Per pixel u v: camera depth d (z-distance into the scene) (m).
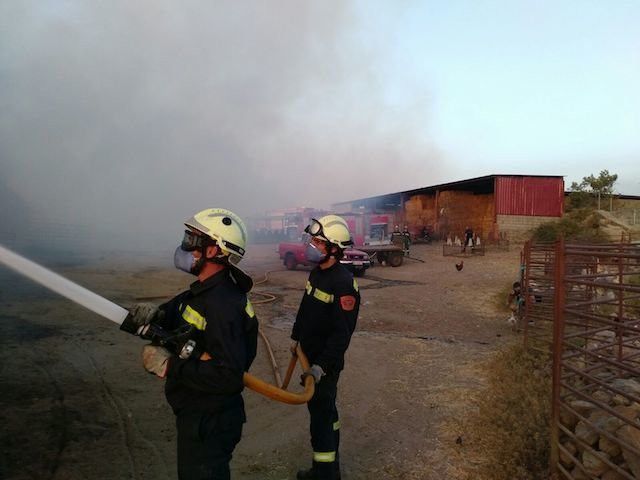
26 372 4.44
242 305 1.84
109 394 4.13
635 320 3.86
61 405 3.79
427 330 8.00
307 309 2.81
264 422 3.93
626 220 26.14
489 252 23.64
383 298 11.28
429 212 33.84
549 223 25.95
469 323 8.61
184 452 1.79
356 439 3.69
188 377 1.66
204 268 1.86
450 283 13.98
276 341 6.68
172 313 1.94
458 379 5.18
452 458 3.36
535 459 3.25
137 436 3.42
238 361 1.72
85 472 2.88
